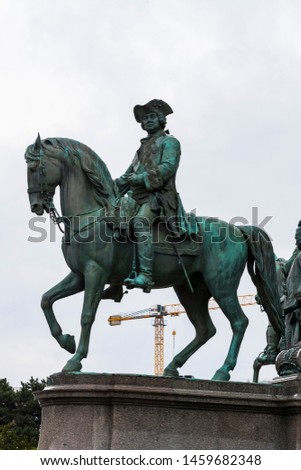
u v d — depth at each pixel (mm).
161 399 12359
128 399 12219
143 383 12383
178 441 12422
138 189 13844
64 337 13492
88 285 13102
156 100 14289
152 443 12258
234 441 12773
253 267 14570
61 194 13555
